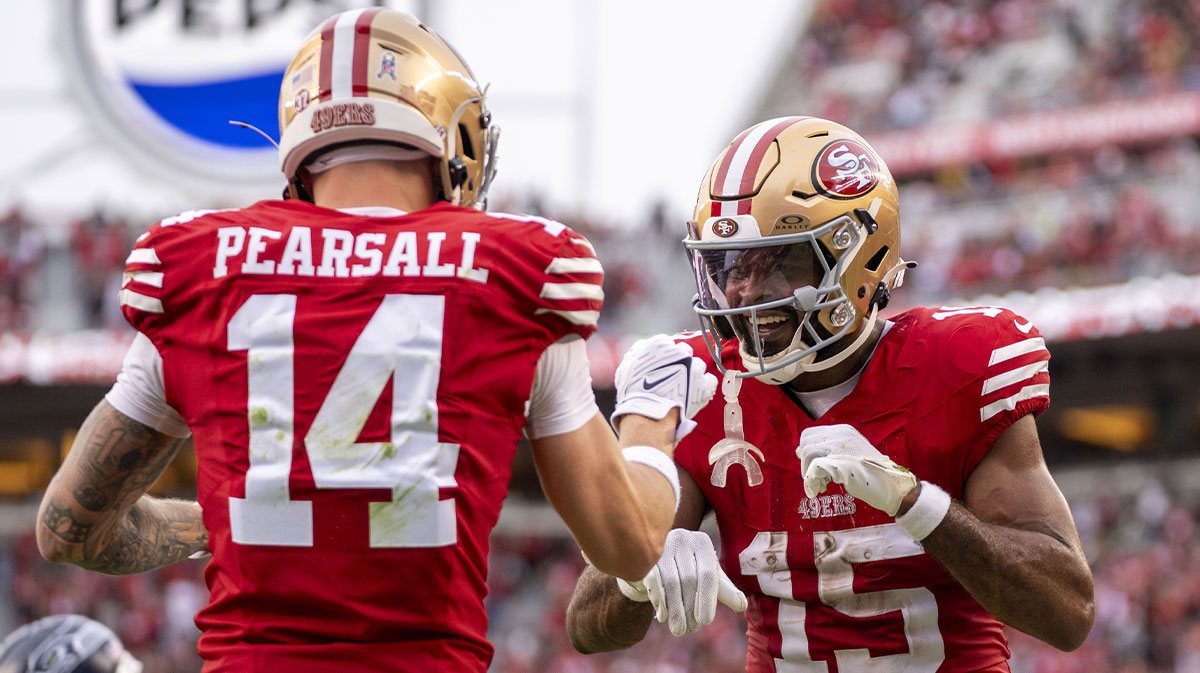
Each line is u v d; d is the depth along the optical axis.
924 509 7.84
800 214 8.56
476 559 6.29
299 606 6.06
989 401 8.70
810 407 9.05
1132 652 45.34
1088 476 55.38
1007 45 67.94
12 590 51.38
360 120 6.52
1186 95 57.81
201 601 50.56
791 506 9.03
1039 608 8.10
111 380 48.91
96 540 7.00
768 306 8.50
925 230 56.62
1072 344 51.12
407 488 6.04
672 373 7.16
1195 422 55.41
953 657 8.92
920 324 9.09
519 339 6.32
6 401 50.03
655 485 6.80
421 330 6.16
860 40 76.81
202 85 54.44
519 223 6.50
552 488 6.55
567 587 53.53
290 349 6.15
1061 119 61.19
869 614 8.93
